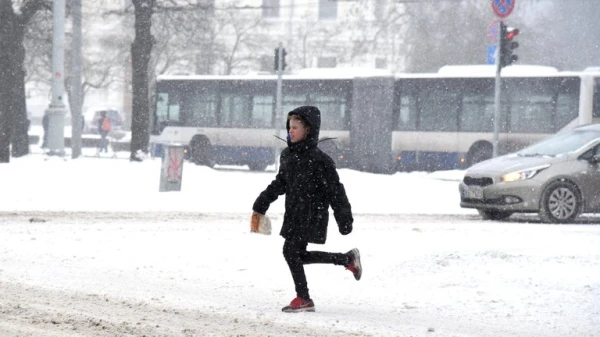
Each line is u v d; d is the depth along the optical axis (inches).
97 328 724.7
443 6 5300.2
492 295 929.5
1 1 3061.0
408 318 816.9
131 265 1093.8
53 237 1322.6
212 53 5442.9
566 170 1807.3
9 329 710.5
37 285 935.7
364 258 1178.6
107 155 4783.5
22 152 3590.1
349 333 737.0
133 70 3235.7
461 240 1384.1
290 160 826.2
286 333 729.6
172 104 4124.0
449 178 3294.8
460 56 5221.5
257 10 6510.8
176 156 2217.0
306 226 825.5
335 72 3912.4
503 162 1852.9
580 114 3518.7
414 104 3767.2
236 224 1581.0
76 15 3494.1
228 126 4042.8
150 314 797.2
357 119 3836.1
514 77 3609.7
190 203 2018.9
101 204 1935.3
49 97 6328.7
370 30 6358.3
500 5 2554.1
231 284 981.8
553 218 1796.3
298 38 6441.9
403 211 2053.4
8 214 1660.9
